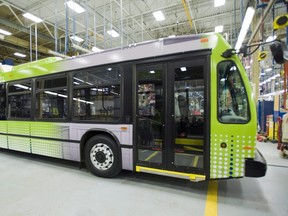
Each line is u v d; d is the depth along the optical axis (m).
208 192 3.21
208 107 2.90
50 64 4.61
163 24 10.80
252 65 9.67
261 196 3.06
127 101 3.57
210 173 2.91
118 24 9.91
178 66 3.15
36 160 5.30
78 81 4.17
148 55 3.38
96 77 3.94
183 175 3.09
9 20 9.55
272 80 14.30
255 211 2.61
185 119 3.11
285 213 2.55
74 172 4.25
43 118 4.73
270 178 3.85
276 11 8.01
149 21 10.35
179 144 3.14
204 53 2.96
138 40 12.48
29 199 2.98
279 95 7.45
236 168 2.77
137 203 2.85
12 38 11.13
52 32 11.58
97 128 3.88
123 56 3.61
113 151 3.73
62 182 3.66
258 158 2.78
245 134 2.72
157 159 3.31
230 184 3.55
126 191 3.26
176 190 3.30
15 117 5.41
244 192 3.21
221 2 6.86
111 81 3.75
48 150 4.65
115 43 12.29
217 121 2.84
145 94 3.42
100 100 3.89
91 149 3.99
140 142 3.47
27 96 5.12
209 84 2.89
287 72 5.69
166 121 3.22
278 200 2.92
